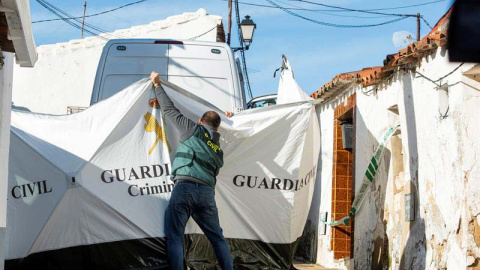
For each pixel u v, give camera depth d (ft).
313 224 44.98
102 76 31.37
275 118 25.44
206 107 25.20
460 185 23.73
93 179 23.06
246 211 25.07
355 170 36.83
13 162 22.88
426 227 26.86
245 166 25.09
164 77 31.45
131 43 31.86
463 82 23.84
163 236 23.25
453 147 24.41
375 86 34.01
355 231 36.19
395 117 31.60
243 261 24.91
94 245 22.82
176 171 23.06
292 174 25.41
